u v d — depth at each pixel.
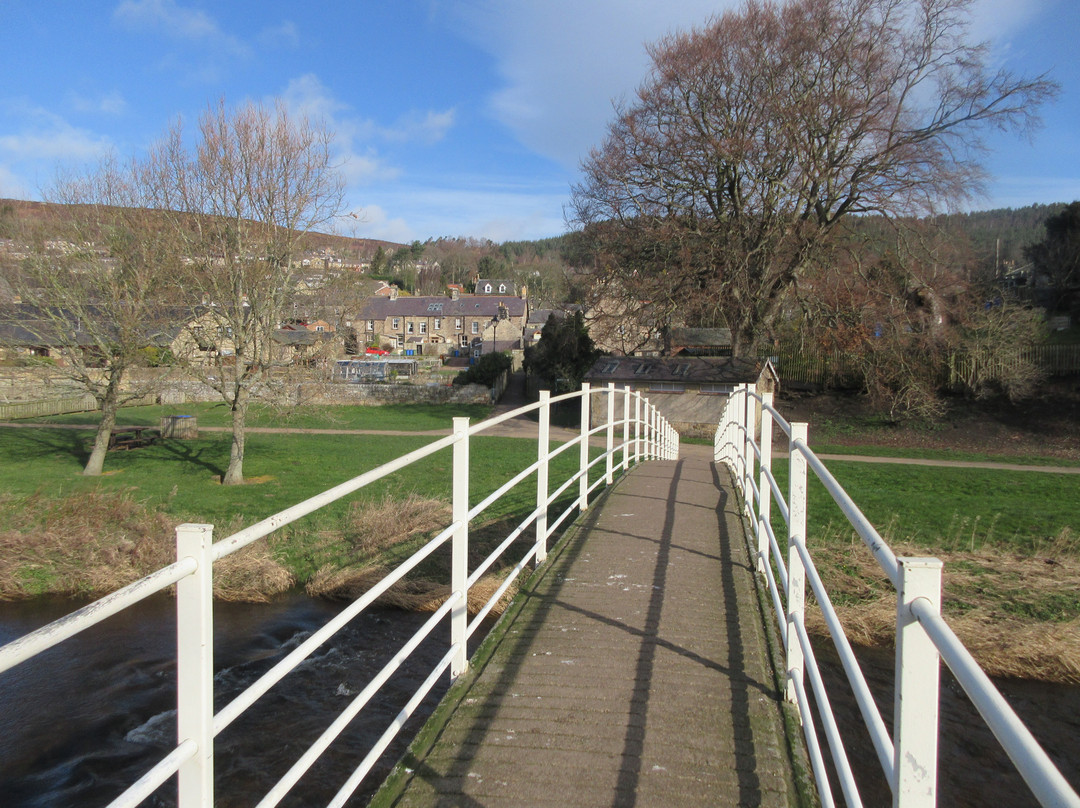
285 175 18.12
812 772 2.95
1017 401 31.23
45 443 26.02
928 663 1.38
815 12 27.20
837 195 28.33
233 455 19.53
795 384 36.72
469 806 2.69
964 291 29.38
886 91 26.64
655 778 2.87
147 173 18.20
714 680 3.73
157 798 6.34
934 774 1.36
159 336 19.72
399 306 96.81
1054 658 8.87
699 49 28.09
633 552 6.19
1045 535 13.95
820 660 8.94
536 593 5.11
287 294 19.23
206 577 1.69
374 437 29.86
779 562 4.27
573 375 42.19
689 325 32.56
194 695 1.68
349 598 11.19
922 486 19.84
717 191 29.69
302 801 6.30
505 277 123.44
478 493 17.14
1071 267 43.56
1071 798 0.69
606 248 30.98
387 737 2.87
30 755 7.00
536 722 3.30
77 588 11.51
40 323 19.38
